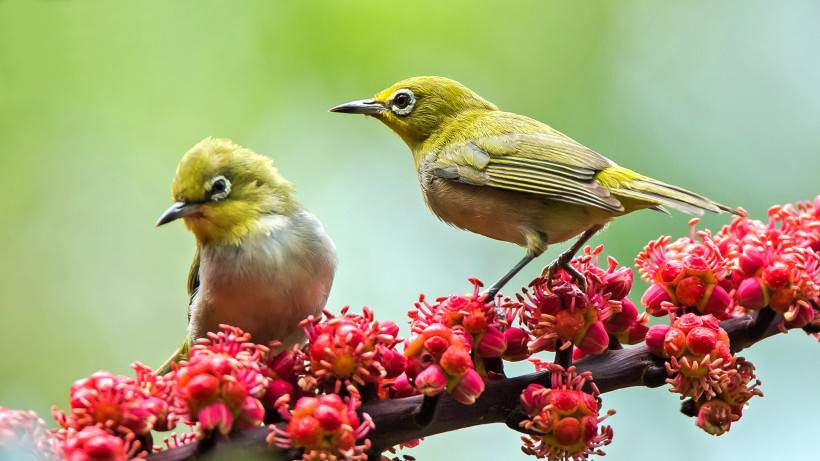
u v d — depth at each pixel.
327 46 13.94
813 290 7.70
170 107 14.43
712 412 7.49
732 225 8.85
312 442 6.47
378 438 7.06
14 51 14.18
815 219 8.88
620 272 7.87
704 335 7.34
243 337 6.88
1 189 14.47
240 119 14.13
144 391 6.69
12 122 14.30
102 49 14.38
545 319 7.36
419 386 6.75
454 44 14.14
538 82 14.14
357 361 6.93
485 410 7.25
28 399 13.98
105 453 6.06
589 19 14.60
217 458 6.45
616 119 14.09
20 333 14.55
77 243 14.91
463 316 7.28
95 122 14.45
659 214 13.32
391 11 14.02
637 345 7.76
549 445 7.15
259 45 14.21
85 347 14.74
